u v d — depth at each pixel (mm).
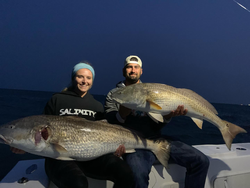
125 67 3195
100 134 2098
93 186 2078
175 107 2545
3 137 1807
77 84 2539
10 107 15781
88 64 2697
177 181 2463
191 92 2764
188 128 9734
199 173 2324
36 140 1822
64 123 1983
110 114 2764
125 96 2498
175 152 2381
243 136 8625
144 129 2818
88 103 2568
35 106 17891
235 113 27938
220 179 2523
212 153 2939
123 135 2268
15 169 2250
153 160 2326
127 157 2227
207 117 2754
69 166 1792
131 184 1753
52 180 1832
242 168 2688
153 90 2498
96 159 2055
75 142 1937
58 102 2416
